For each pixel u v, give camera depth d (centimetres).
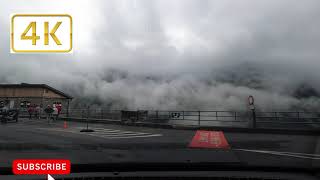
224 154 861
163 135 1556
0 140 1234
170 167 626
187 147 1044
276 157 816
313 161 737
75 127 2084
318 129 1702
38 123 2473
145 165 639
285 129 1767
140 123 2358
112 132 1725
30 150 931
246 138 1448
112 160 725
